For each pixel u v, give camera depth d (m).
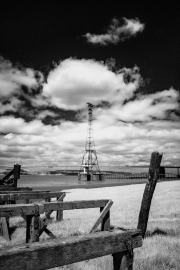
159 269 4.65
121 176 156.00
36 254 2.24
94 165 157.88
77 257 2.53
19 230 8.42
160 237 7.04
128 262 3.07
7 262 2.07
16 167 13.33
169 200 18.28
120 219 11.55
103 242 2.78
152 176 6.80
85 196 28.00
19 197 7.90
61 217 10.29
